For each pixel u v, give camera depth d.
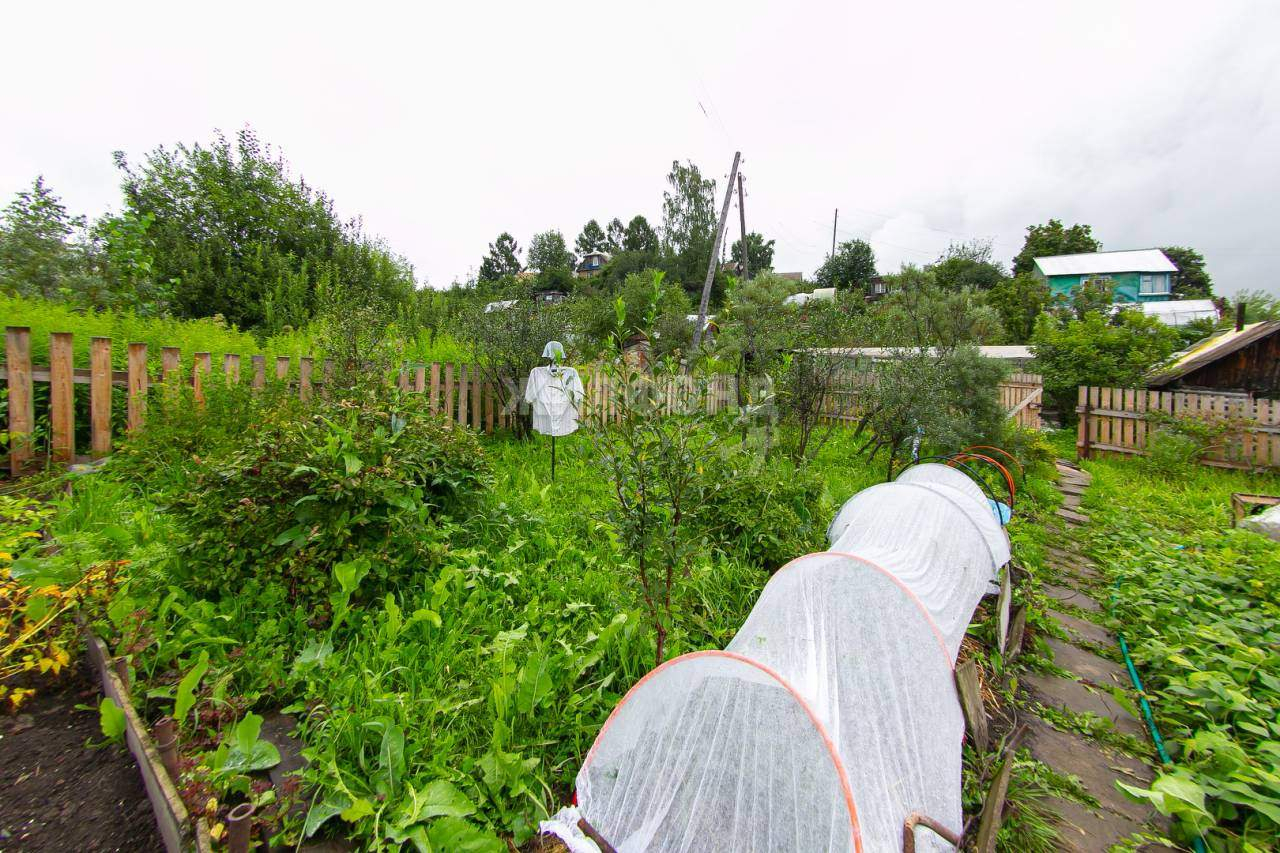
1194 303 34.03
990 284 44.97
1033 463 9.73
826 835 1.51
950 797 2.10
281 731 2.47
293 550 3.20
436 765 2.26
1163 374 13.91
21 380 4.98
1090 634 4.66
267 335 12.11
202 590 3.12
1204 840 2.51
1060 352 16.62
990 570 3.77
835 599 2.40
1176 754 3.19
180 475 4.64
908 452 8.54
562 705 2.78
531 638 3.25
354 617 3.22
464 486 4.48
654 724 1.86
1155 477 10.35
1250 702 3.15
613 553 4.28
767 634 2.29
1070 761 3.15
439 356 9.27
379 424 4.11
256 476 3.32
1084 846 2.57
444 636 3.18
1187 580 5.01
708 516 4.81
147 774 2.12
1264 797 2.52
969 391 9.56
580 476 6.45
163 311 9.35
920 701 2.22
